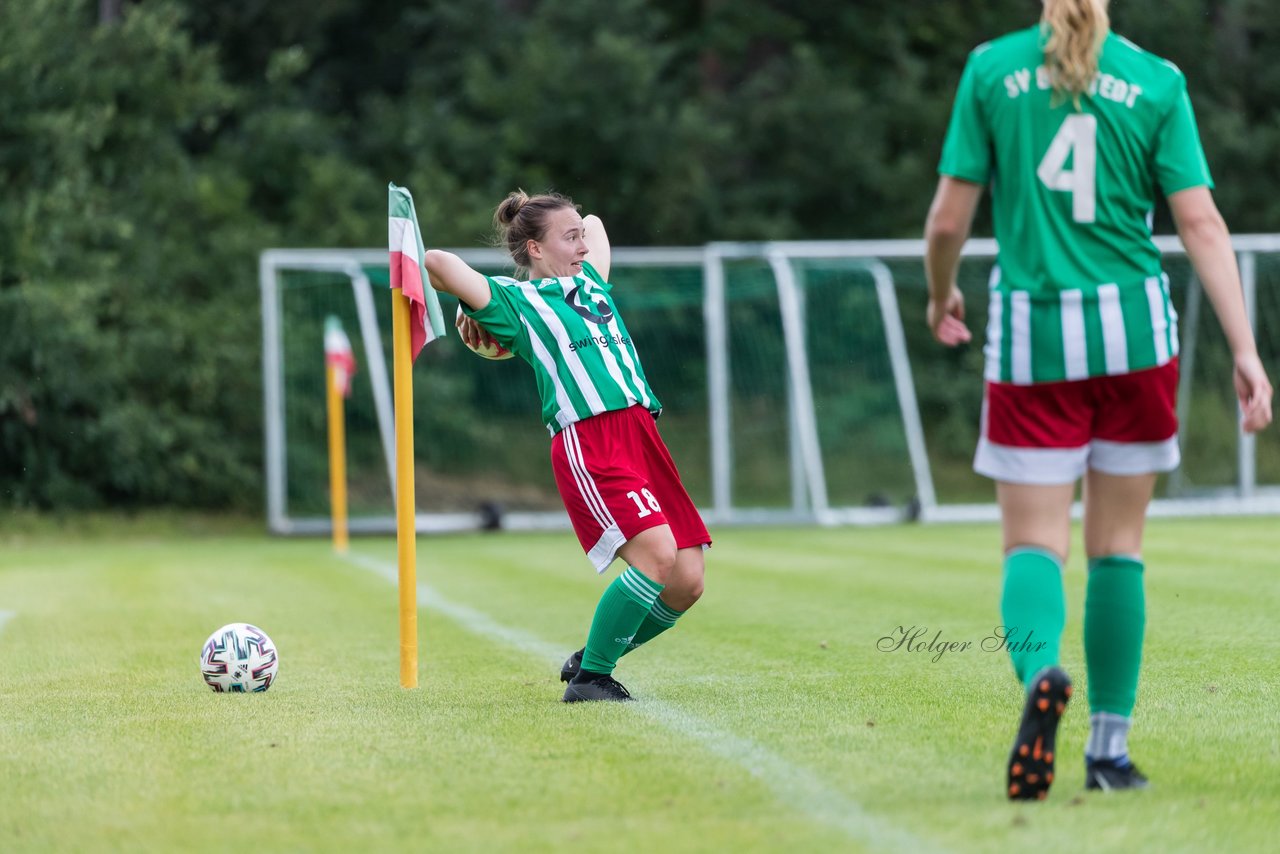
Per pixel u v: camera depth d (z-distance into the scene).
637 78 81.62
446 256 16.66
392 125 82.94
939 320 13.41
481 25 88.31
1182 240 12.07
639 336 78.31
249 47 86.94
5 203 61.06
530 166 82.81
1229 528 50.69
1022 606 12.05
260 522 66.06
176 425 66.31
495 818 11.53
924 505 61.56
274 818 11.66
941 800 11.94
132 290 67.00
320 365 69.94
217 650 18.08
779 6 91.75
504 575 37.62
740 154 85.81
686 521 17.53
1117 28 87.12
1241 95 89.56
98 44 66.62
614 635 16.94
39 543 56.91
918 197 86.12
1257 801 11.79
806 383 60.81
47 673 20.25
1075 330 11.90
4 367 60.56
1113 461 12.26
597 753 13.92
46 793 12.64
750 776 12.89
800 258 66.81
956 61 91.69
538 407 74.00
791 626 25.28
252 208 80.12
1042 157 11.96
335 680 19.22
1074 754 13.77
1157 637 22.86
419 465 71.94
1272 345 72.69
